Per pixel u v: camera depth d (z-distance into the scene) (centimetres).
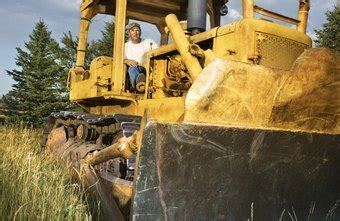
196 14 486
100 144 545
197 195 290
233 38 414
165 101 474
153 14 724
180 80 494
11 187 397
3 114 2345
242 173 304
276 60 410
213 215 296
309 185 336
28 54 2530
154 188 278
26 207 355
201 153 288
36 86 2412
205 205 293
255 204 312
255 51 400
